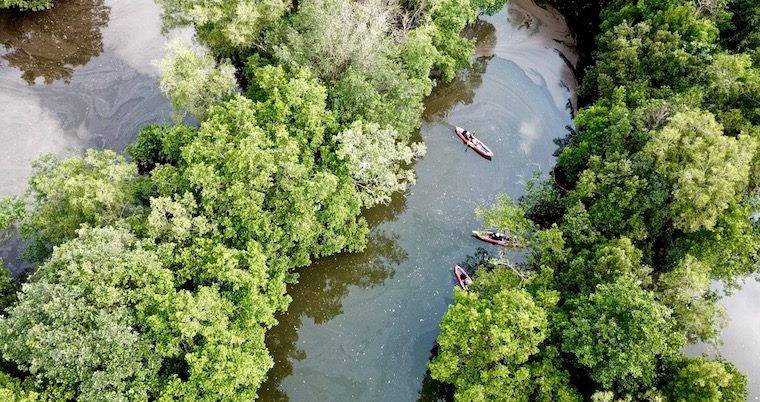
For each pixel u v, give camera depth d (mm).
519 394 39250
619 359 36438
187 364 39312
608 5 68438
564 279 44500
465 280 51969
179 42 51312
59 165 44500
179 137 49344
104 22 71938
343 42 52719
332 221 47500
